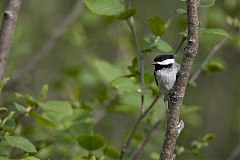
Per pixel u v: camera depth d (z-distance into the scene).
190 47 5.75
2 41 7.45
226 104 17.67
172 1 18.02
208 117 17.58
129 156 9.01
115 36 14.34
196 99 17.58
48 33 16.19
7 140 6.50
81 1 13.39
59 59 16.36
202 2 7.13
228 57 17.34
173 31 16.28
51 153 9.91
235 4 12.71
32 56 14.71
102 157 8.46
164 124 9.70
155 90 8.56
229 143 17.48
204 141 9.05
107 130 15.46
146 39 8.33
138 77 8.16
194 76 9.66
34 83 15.66
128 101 10.12
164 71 7.77
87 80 13.12
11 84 12.80
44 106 7.70
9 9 7.47
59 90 13.27
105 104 10.48
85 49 14.48
